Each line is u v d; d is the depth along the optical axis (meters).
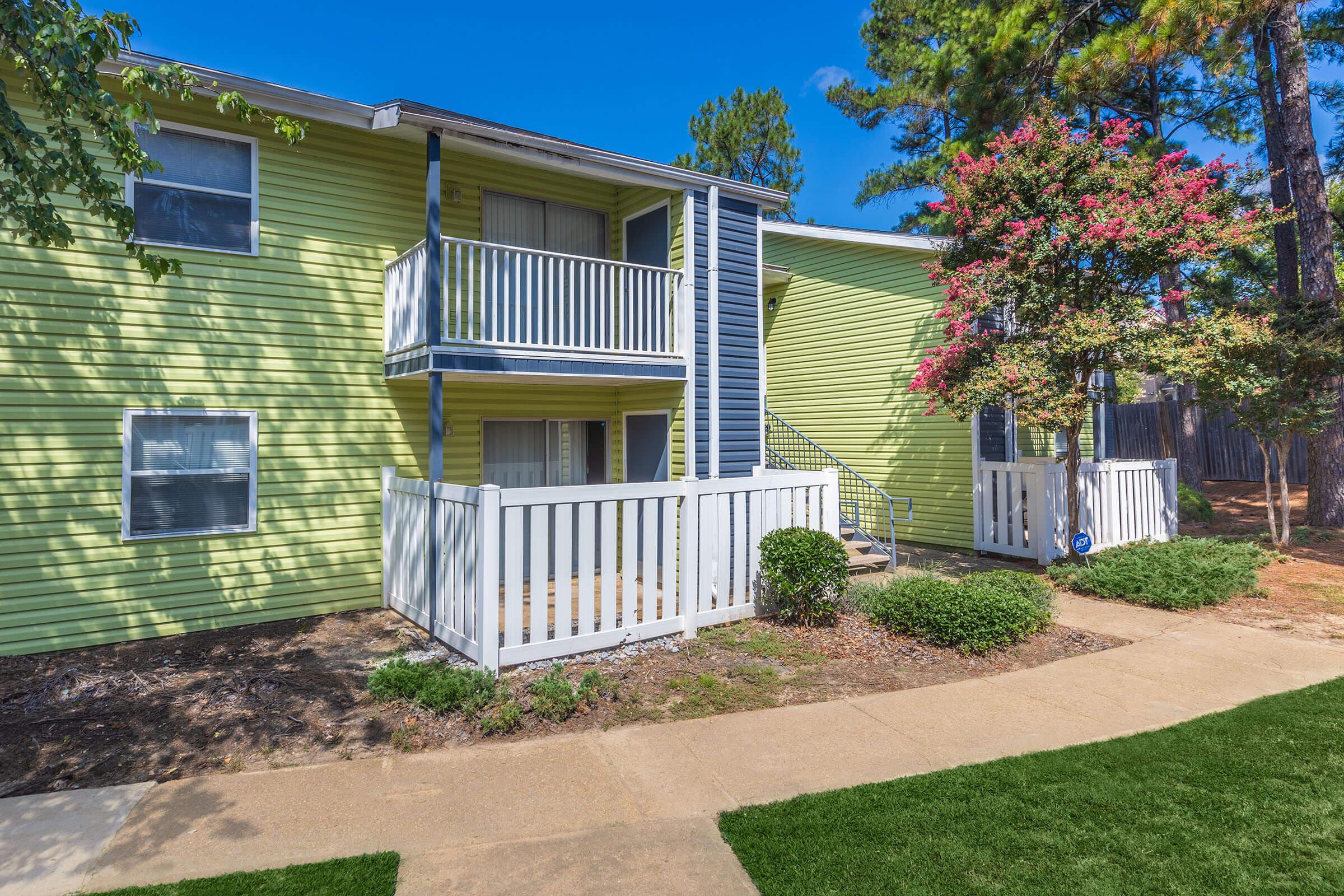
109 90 6.99
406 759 4.59
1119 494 11.52
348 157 8.33
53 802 4.02
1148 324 9.05
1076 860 3.35
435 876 3.32
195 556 7.45
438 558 6.95
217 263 7.55
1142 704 5.36
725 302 9.80
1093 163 9.02
